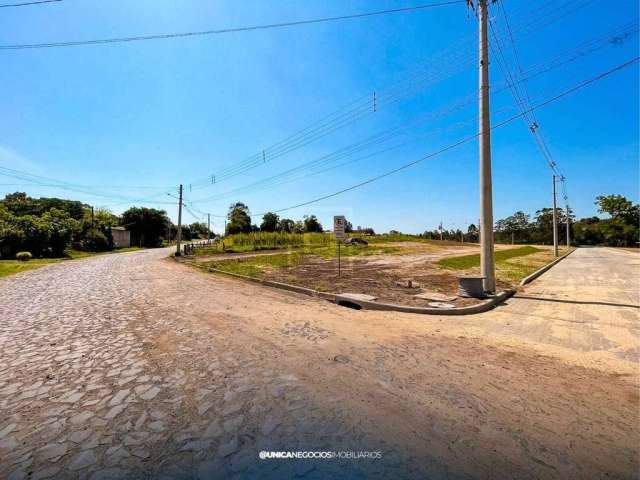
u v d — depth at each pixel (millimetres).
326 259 24891
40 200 68250
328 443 2820
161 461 2602
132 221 72125
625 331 6379
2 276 16625
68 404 3533
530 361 4801
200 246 51719
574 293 10930
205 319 7367
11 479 2404
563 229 76312
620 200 64562
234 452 2707
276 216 74875
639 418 3232
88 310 8336
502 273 16469
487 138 10242
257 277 14703
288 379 4137
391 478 2398
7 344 5605
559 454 2674
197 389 3871
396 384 3996
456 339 5895
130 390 3857
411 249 35750
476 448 2752
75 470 2504
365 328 6641
